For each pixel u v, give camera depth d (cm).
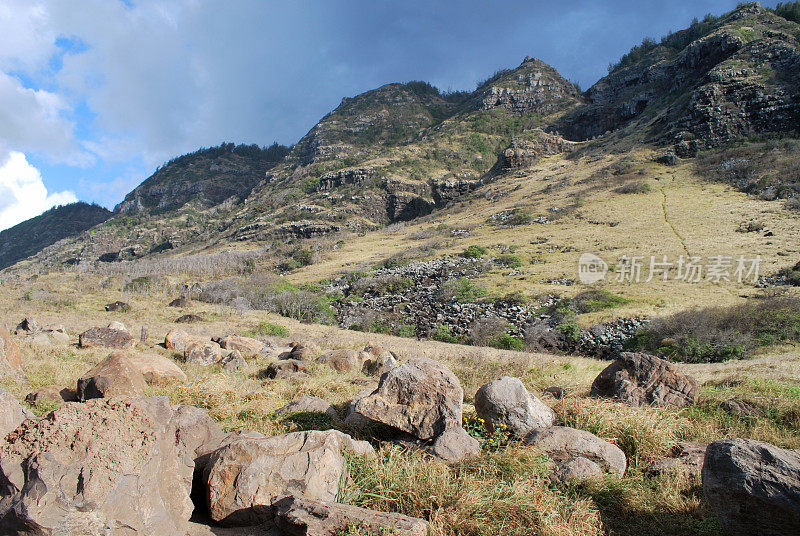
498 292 3919
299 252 7538
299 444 440
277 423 682
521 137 11356
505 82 18750
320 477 417
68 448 298
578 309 3250
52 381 943
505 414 613
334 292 5016
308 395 955
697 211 5109
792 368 1266
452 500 430
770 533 367
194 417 485
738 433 673
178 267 7256
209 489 404
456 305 3819
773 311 2386
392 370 610
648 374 777
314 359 1511
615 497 478
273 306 4166
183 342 1644
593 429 625
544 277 4116
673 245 4291
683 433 668
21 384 900
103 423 316
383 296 4547
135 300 3831
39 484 277
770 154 6103
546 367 1380
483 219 7300
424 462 501
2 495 284
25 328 1888
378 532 348
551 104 17175
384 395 595
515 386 633
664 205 5588
